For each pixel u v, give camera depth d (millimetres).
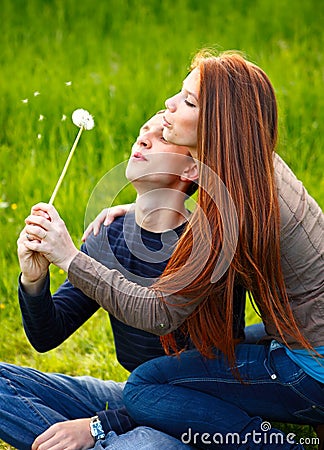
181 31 10242
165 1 11094
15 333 5758
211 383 3957
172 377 3992
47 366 5434
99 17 10523
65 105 8203
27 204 6902
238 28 10281
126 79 8859
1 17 10375
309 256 3797
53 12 10648
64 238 3703
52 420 4062
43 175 7188
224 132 3672
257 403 3955
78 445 3951
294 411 3947
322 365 3803
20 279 3930
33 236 3684
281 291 3789
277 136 3844
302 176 7312
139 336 4211
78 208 6816
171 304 3693
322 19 10570
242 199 3643
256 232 3652
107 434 3957
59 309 4207
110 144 7656
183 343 4184
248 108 3703
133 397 4008
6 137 8070
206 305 3834
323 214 4008
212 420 3893
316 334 3816
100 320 5809
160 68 9172
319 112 8336
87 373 5328
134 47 9781
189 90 3762
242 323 4172
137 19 10641
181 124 3758
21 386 4117
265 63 9195
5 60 9289
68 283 4324
